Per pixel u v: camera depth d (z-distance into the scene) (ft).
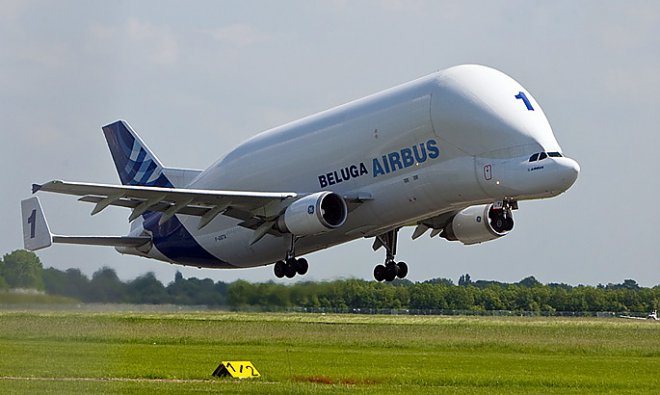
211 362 341.82
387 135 396.37
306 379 296.71
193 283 533.14
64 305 508.53
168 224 492.13
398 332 492.13
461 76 386.32
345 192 409.90
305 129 430.61
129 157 520.01
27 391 262.06
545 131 373.40
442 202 392.47
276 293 548.31
